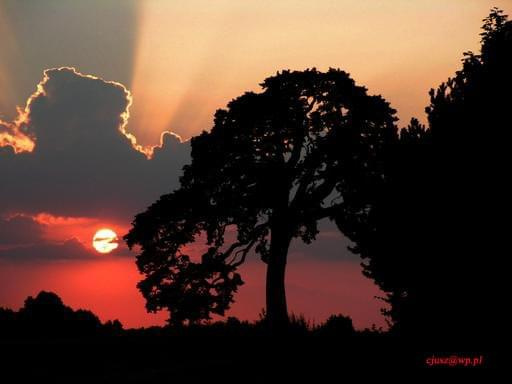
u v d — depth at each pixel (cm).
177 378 5447
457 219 5469
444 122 5809
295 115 9219
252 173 9331
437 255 5516
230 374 5578
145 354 6619
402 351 5647
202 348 6881
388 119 9306
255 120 9225
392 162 5962
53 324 8956
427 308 5566
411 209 5684
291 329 7606
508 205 5384
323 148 9075
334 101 9319
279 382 5297
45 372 5738
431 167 5691
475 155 5550
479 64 5878
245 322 8744
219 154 9388
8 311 9225
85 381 5350
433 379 5138
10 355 6388
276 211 9450
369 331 7081
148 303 9612
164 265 9619
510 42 5791
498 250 5328
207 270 9531
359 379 5291
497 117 5609
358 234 6091
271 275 9438
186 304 9456
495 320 5284
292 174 9231
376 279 5944
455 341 5416
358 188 8769
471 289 5372
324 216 9244
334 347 6366
